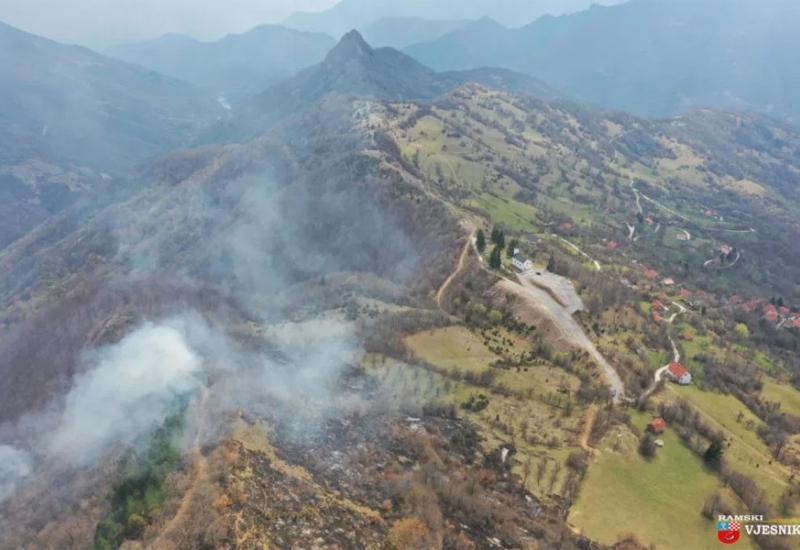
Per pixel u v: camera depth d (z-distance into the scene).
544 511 92.00
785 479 113.62
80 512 91.50
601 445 109.50
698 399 140.12
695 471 108.12
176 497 80.88
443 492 89.88
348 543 76.56
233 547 71.50
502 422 114.00
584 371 136.12
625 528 91.19
